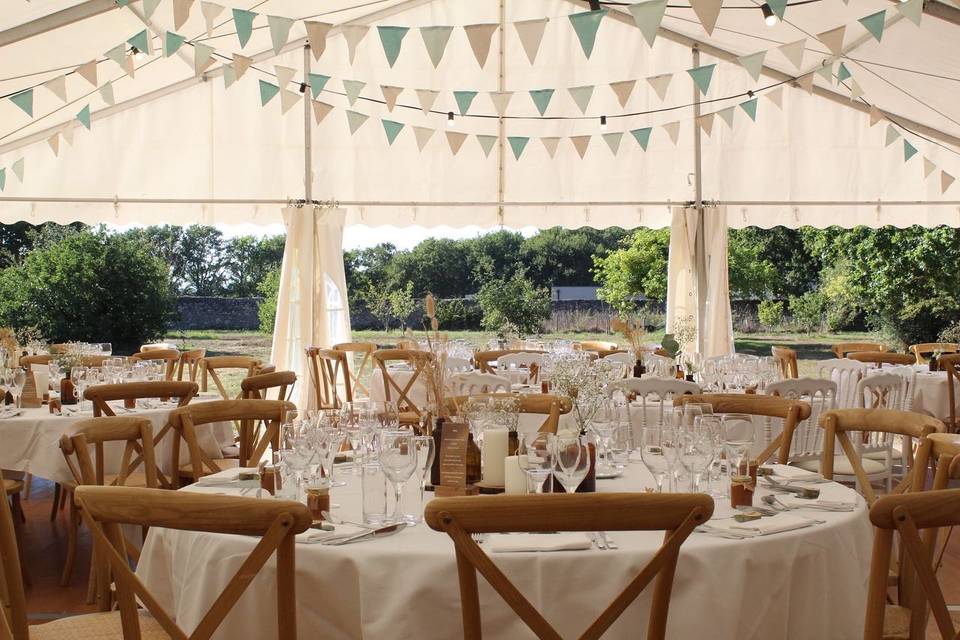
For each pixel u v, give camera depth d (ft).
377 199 31.99
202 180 31.27
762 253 54.39
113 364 19.36
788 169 32.04
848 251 51.49
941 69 24.75
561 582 6.68
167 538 8.00
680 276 31.81
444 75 31.53
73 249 50.85
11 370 19.11
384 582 6.84
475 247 55.62
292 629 5.94
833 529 7.57
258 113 31.35
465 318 55.36
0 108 26.61
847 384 23.02
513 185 32.27
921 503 5.89
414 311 55.36
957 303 48.24
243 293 55.67
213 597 7.21
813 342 53.01
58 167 30.48
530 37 17.24
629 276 52.75
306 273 30.58
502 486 8.77
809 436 16.47
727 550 6.95
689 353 31.19
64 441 9.61
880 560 6.15
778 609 7.13
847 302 52.16
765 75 30.86
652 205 32.27
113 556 6.15
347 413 10.73
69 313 50.39
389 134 24.58
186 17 15.75
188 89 30.99
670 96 31.81
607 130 31.96
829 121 31.91
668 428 8.75
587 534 7.13
